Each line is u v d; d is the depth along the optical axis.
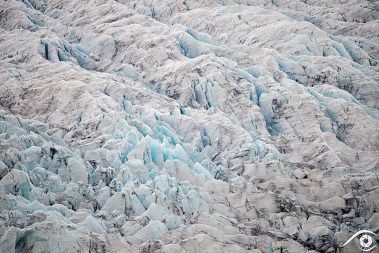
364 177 43.53
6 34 75.62
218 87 62.12
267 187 42.88
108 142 44.34
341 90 66.25
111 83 58.00
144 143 42.88
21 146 37.84
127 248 28.84
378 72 77.81
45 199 32.94
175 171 41.94
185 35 78.69
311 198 41.53
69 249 27.06
